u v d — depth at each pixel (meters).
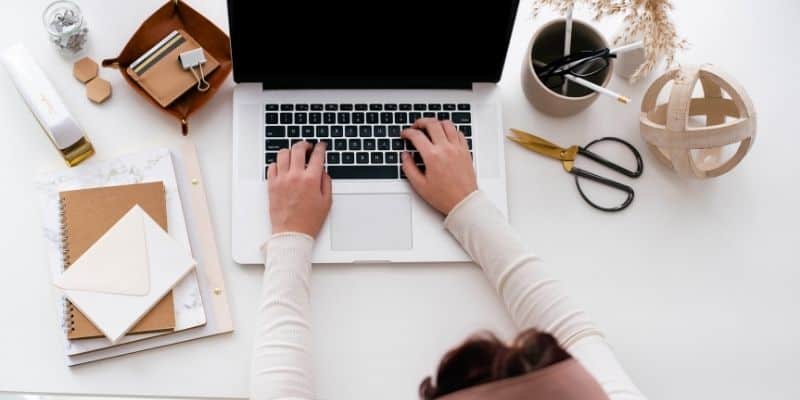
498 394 0.46
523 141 0.92
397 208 0.88
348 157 0.89
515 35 0.97
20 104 0.89
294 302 0.80
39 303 0.83
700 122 0.95
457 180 0.86
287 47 0.86
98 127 0.89
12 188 0.86
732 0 1.00
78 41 0.90
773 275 0.90
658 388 0.84
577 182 0.92
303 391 0.76
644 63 0.85
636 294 0.88
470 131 0.91
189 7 0.89
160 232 0.85
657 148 0.92
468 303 0.86
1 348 0.81
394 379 0.83
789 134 0.95
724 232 0.91
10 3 0.92
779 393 0.85
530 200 0.91
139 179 0.87
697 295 0.88
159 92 0.88
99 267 0.83
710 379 0.85
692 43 0.98
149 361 0.82
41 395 0.80
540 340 0.49
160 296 0.82
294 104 0.90
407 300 0.86
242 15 0.83
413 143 0.88
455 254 0.87
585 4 0.97
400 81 0.91
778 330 0.87
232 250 0.85
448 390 0.48
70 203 0.85
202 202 0.88
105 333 0.80
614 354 0.83
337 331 0.84
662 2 0.83
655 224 0.91
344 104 0.91
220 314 0.84
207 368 0.82
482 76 0.91
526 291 0.81
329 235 0.86
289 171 0.85
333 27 0.85
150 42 0.90
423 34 0.87
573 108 0.91
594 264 0.89
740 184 0.93
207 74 0.90
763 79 0.97
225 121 0.91
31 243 0.85
